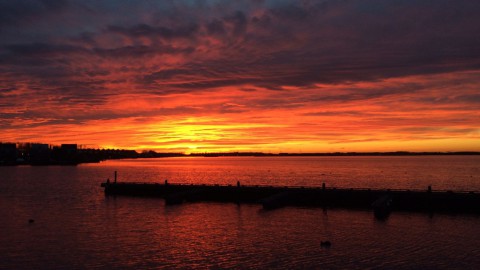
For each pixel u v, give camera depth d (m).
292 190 70.75
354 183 123.25
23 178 160.25
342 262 37.00
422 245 41.94
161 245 43.09
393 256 38.50
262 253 39.97
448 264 36.12
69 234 48.50
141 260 38.03
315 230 49.09
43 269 35.84
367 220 54.38
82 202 76.50
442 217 55.59
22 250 41.59
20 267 36.41
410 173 177.12
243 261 37.59
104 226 53.00
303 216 58.00
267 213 61.00
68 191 100.19
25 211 66.00
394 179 139.75
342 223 52.72
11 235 48.16
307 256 38.84
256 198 73.88
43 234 48.56
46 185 121.38
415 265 35.97
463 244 42.09
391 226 50.50
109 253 40.31
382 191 64.12
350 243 43.12
